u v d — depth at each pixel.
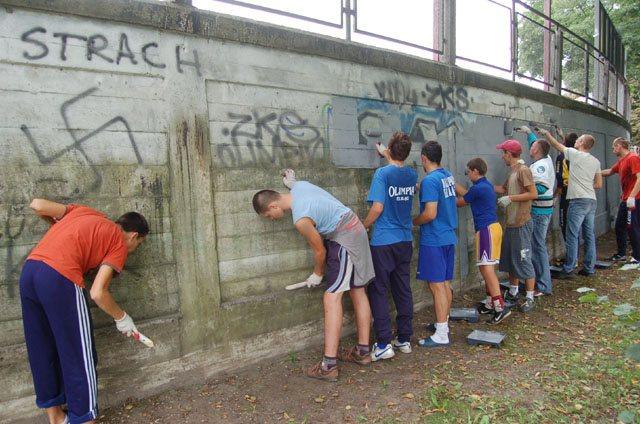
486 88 5.82
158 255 3.10
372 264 3.63
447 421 2.83
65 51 2.70
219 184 3.35
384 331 3.77
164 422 2.84
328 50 3.92
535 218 5.52
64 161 2.74
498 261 4.73
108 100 2.86
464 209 5.57
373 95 4.38
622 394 3.09
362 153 4.32
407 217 3.96
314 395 3.20
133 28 2.92
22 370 2.66
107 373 2.93
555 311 4.96
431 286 4.12
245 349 3.51
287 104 3.71
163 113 3.07
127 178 2.95
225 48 3.31
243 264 3.51
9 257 2.62
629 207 6.68
